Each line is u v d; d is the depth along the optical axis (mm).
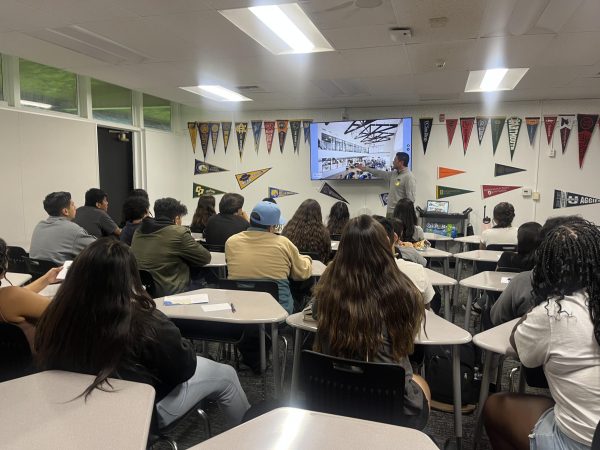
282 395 2422
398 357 1435
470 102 6480
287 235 3512
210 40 3676
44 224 3234
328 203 7172
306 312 1934
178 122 7586
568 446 1211
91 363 1256
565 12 3004
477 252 3887
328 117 7066
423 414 1529
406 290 1436
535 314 1317
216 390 1748
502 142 6457
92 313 1259
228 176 7555
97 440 956
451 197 6691
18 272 3314
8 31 3451
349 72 4695
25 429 993
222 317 1971
